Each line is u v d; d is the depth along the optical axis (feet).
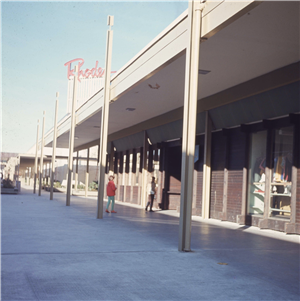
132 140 81.15
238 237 33.01
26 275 17.21
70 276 17.39
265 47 29.84
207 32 26.17
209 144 50.78
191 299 14.87
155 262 21.25
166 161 65.57
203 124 52.08
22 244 25.14
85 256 22.00
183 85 42.24
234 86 42.22
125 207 68.39
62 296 14.42
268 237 33.81
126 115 63.67
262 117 41.11
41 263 19.71
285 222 37.83
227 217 47.16
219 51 31.09
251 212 43.88
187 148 25.98
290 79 34.17
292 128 38.42
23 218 41.93
